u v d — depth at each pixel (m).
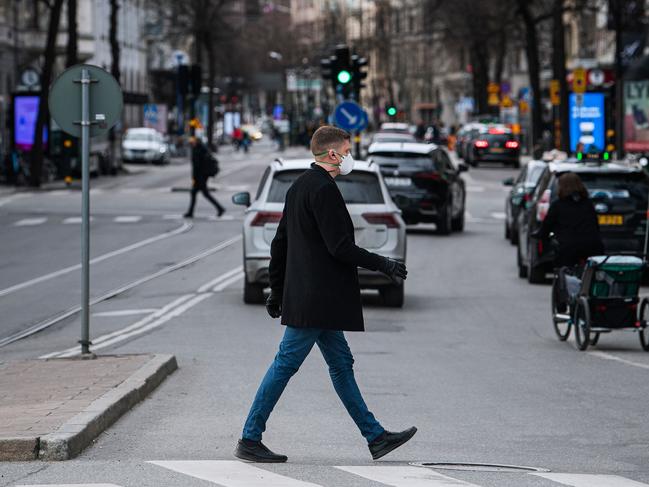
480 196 102.31
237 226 72.19
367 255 16.91
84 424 18.83
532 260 45.56
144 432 19.86
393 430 20.36
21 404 21.12
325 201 16.89
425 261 54.41
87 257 27.47
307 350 17.31
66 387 22.94
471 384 25.48
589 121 113.56
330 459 17.83
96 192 104.56
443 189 67.19
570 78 168.12
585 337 30.72
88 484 15.68
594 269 30.95
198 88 100.69
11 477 16.25
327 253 17.08
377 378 26.19
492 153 152.12
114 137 133.00
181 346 30.84
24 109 113.12
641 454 18.58
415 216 67.06
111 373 24.64
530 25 139.25
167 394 23.75
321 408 22.41
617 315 30.89
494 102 188.75
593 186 45.69
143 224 73.56
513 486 15.75
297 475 16.38
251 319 36.06
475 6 152.75
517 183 63.84
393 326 35.25
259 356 29.09
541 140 137.88
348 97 79.25
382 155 67.75
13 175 112.00
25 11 166.75
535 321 36.69
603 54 182.75
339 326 17.08
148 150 161.25
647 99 105.12
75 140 120.75
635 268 30.84
